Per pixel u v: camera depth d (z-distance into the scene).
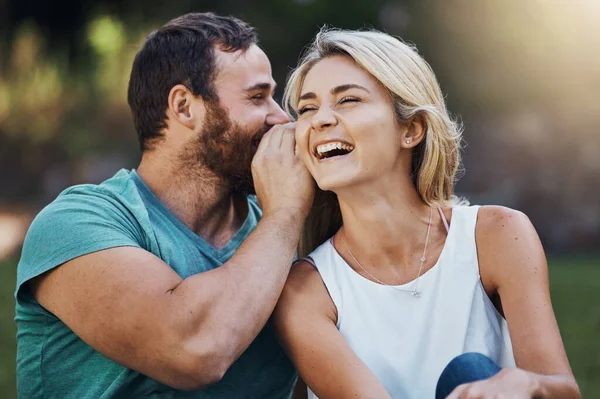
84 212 3.12
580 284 11.40
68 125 17.70
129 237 3.12
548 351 2.84
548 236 15.62
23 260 3.14
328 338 3.00
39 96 17.91
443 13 17.11
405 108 3.08
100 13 17.98
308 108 3.16
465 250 3.08
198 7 17.56
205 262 3.33
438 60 17.22
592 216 15.65
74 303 2.98
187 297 2.90
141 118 3.57
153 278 2.94
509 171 16.20
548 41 16.62
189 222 3.47
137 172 3.57
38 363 3.17
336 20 17.05
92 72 17.98
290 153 3.33
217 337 2.88
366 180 3.05
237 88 3.49
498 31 16.84
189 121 3.47
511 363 3.04
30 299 3.13
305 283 3.17
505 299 3.01
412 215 3.15
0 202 16.97
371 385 2.87
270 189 3.28
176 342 2.87
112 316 2.92
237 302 2.94
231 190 3.54
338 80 3.07
